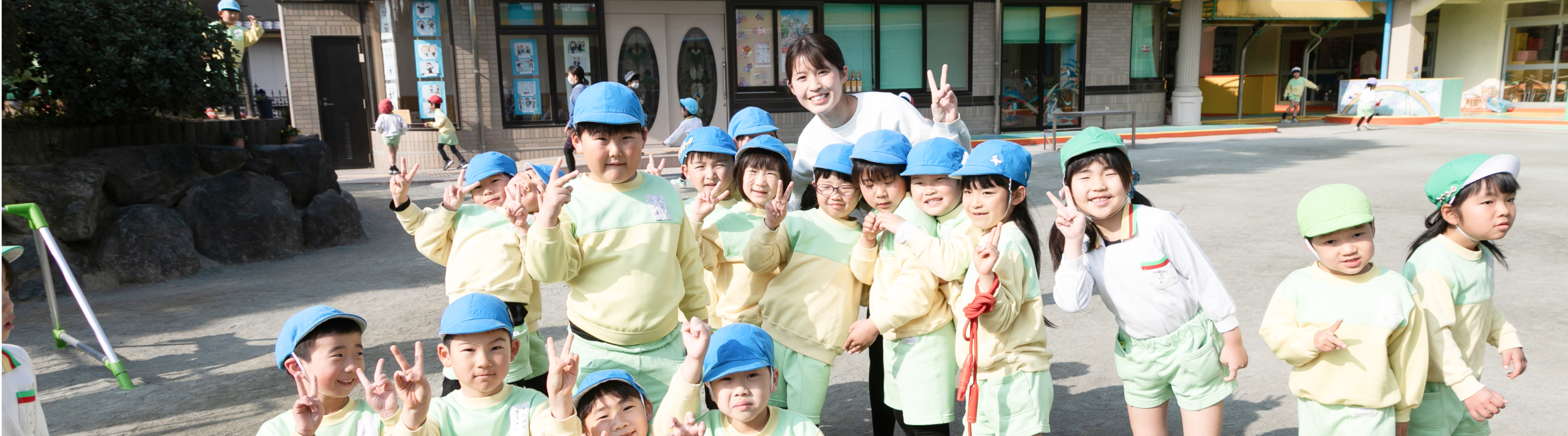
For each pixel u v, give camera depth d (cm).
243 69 1773
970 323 270
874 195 306
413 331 525
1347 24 2398
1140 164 1316
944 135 376
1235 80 2289
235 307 588
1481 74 2178
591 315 284
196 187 721
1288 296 267
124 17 675
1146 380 281
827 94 371
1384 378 251
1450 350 257
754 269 305
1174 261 268
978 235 287
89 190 639
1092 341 472
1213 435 277
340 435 245
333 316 242
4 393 234
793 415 258
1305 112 2425
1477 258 265
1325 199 247
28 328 539
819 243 312
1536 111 2033
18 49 615
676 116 1491
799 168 395
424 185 1186
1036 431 278
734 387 243
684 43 1478
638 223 282
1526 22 2073
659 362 291
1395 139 1638
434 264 719
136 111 704
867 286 325
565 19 1402
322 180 838
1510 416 354
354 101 1398
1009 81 1734
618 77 1446
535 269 265
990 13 1667
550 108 1423
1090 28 1752
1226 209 886
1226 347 269
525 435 250
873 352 332
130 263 652
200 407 405
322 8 1363
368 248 796
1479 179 251
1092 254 280
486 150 1393
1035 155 1482
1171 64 2414
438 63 1345
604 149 274
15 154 629
